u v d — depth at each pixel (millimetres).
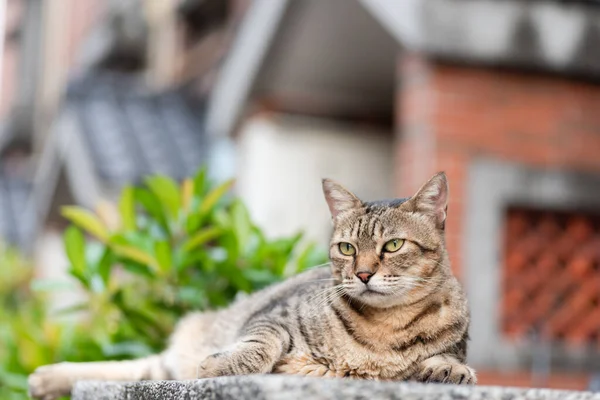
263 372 3035
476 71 6520
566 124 6633
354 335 3146
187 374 3926
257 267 4371
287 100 8477
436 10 6379
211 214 4523
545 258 6707
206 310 4242
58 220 12805
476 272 6332
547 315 6684
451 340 3203
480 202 6402
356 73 8266
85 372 3893
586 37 6609
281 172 8469
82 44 16219
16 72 20062
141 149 10617
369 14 7324
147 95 11953
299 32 7789
